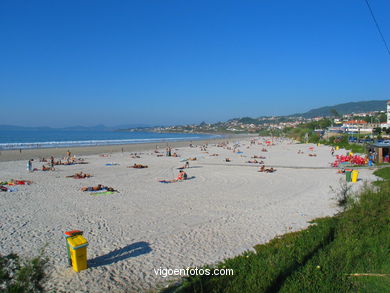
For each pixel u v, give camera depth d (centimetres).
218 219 1309
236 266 775
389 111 12412
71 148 6706
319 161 4072
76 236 849
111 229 1170
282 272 707
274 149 6794
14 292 545
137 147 7456
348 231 952
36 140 11800
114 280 748
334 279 659
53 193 1897
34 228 1182
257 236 1073
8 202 1633
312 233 995
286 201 1669
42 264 632
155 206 1556
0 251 941
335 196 1766
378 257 748
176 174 2841
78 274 783
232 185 2225
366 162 3359
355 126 13675
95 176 2700
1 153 5169
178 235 1096
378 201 1191
